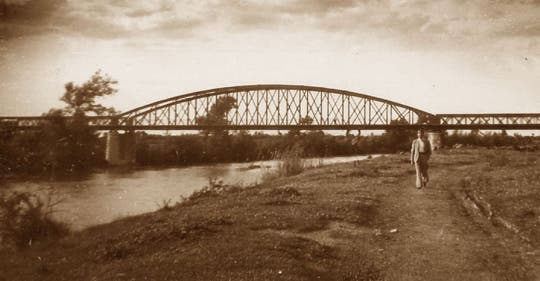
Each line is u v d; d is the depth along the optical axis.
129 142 88.44
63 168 24.42
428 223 13.20
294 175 28.27
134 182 49.50
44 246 13.82
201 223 12.12
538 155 39.66
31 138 23.23
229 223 12.48
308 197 16.98
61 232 18.39
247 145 94.62
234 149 93.31
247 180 43.38
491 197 16.16
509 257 9.98
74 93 24.47
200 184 47.25
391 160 37.97
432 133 105.50
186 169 71.06
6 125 23.06
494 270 9.17
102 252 10.75
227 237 10.83
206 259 9.13
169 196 36.56
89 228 16.22
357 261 9.68
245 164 80.69
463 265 9.48
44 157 23.47
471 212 14.62
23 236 17.69
